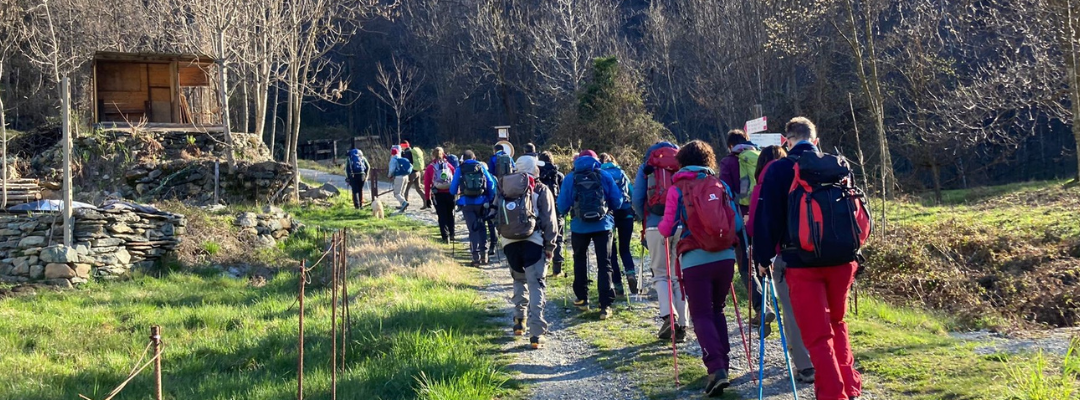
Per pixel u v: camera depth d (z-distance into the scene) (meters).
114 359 7.99
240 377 6.95
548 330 7.82
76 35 35.50
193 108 27.88
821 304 4.58
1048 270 11.14
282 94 58.34
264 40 23.05
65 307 10.70
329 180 29.39
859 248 4.51
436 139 61.25
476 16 53.12
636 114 34.69
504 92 50.75
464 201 12.00
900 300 10.32
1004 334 6.93
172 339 8.80
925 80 28.45
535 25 49.06
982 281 11.21
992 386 4.92
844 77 35.84
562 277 10.60
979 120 23.25
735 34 38.94
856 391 4.72
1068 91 20.11
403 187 19.08
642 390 5.76
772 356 6.16
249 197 19.98
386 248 13.43
